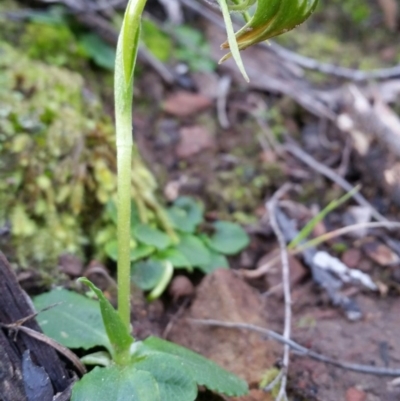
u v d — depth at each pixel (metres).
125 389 0.22
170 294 0.34
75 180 0.35
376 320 0.34
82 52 0.48
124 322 0.24
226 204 0.43
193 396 0.23
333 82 0.56
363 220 0.42
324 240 0.40
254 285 0.37
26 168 0.34
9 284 0.23
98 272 0.32
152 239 0.35
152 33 0.56
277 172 0.46
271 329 0.32
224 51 0.57
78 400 0.22
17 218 0.32
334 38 0.65
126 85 0.22
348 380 0.30
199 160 0.46
